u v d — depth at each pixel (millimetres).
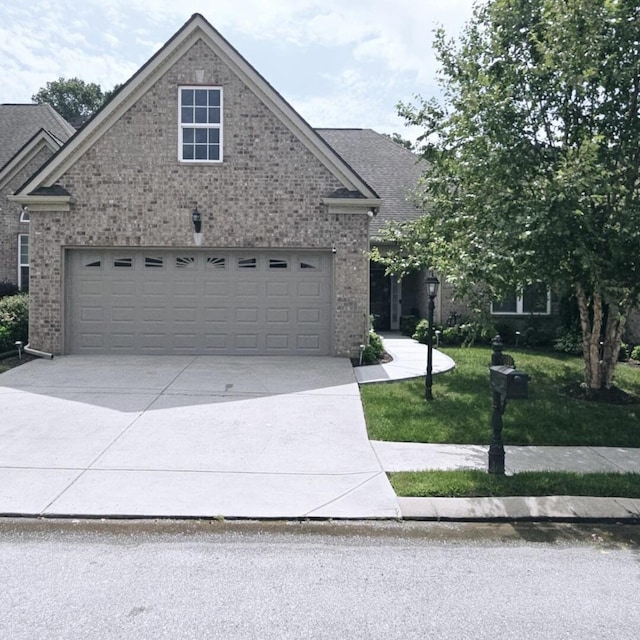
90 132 12031
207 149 12273
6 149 20844
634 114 8086
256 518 4824
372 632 3219
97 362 11469
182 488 5414
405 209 18281
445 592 3688
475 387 9797
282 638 3148
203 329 12469
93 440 6777
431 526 4797
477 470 5930
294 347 12500
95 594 3592
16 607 3428
